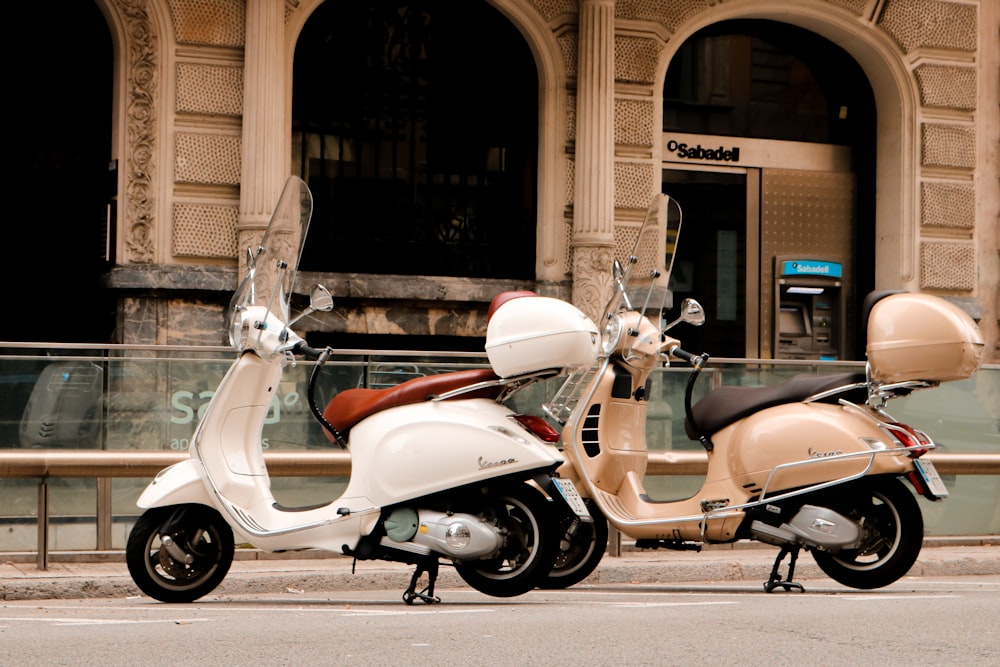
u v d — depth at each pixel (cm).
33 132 1423
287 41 1442
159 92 1395
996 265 1695
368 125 1510
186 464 775
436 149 1530
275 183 1416
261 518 764
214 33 1406
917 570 1035
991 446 1152
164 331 1396
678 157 1647
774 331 1686
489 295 1507
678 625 624
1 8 1415
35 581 860
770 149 1688
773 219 1688
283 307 785
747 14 1623
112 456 960
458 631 604
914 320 799
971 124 1689
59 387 972
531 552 741
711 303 1669
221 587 877
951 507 1155
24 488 965
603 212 1509
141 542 773
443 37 1536
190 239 1404
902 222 1667
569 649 550
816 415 807
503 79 1552
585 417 852
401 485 734
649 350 855
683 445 1062
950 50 1680
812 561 1009
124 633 604
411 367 1024
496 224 1545
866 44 1661
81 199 1434
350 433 764
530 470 732
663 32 1563
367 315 1477
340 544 748
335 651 545
